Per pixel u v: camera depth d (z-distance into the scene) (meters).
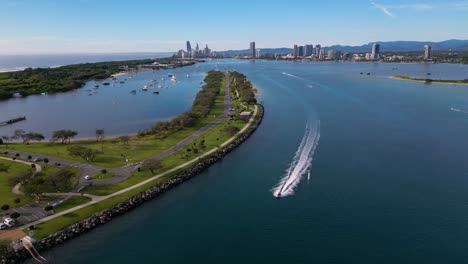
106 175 133.25
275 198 118.00
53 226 97.88
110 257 88.69
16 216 99.81
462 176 132.25
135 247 92.81
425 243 91.19
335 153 161.75
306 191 122.12
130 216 108.50
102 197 115.38
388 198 115.38
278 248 90.81
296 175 136.62
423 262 84.25
